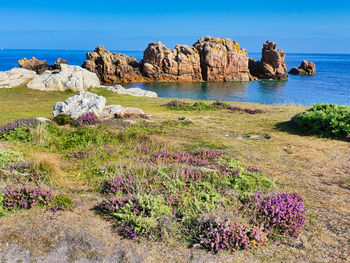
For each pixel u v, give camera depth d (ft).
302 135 44.09
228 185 22.43
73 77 114.21
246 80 297.74
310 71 372.38
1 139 36.35
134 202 18.25
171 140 39.96
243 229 15.01
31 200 18.52
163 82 274.98
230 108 72.74
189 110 71.51
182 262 13.42
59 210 18.11
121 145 34.78
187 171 23.43
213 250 14.30
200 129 48.37
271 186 22.57
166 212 17.03
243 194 19.88
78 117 51.19
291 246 14.93
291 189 22.76
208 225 15.71
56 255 13.78
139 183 21.18
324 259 13.73
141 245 14.73
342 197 21.33
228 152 34.12
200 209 17.52
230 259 13.70
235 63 290.56
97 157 30.17
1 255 13.56
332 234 16.05
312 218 17.94
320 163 30.04
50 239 14.96
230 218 16.31
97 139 37.29
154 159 28.86
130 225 15.90
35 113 66.74
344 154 33.42
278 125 52.01
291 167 28.71
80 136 38.42
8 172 23.02
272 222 16.40
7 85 109.81
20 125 39.99
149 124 51.01
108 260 13.55
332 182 24.58
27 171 24.11
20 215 17.29
